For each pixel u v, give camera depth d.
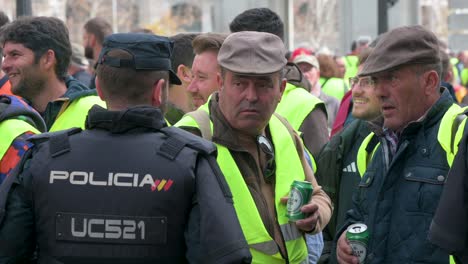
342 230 5.08
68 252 3.98
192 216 3.96
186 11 60.22
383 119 5.28
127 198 3.96
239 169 4.71
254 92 4.62
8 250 4.04
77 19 53.03
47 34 6.03
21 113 5.17
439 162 4.70
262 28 6.88
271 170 4.81
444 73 8.90
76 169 4.02
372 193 4.93
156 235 3.94
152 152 4.01
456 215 4.32
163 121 4.14
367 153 5.45
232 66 4.60
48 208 4.02
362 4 23.55
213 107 4.79
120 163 4.00
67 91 6.11
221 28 22.84
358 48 15.21
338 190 5.97
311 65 10.70
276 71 4.62
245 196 4.62
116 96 4.13
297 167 4.90
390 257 4.77
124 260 3.95
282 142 4.90
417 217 4.70
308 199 4.71
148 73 4.12
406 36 4.84
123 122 4.07
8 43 6.02
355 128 5.96
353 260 4.82
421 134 4.79
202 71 5.74
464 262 4.39
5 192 4.05
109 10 56.25
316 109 6.75
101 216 3.96
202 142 4.07
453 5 33.38
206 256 3.89
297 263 4.77
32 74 6.01
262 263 4.59
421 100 4.84
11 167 5.05
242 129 4.69
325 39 57.09
